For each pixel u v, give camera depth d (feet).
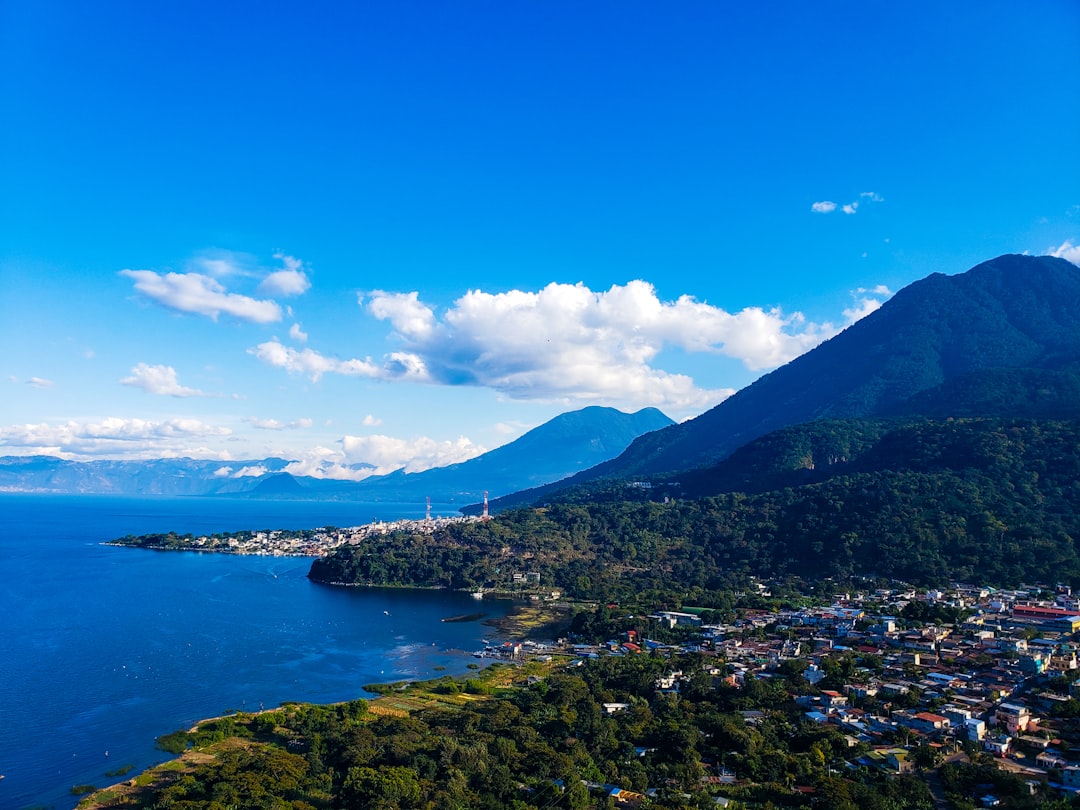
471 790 447.42
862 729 524.11
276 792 438.40
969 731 502.38
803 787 440.45
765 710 578.25
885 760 467.52
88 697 647.56
